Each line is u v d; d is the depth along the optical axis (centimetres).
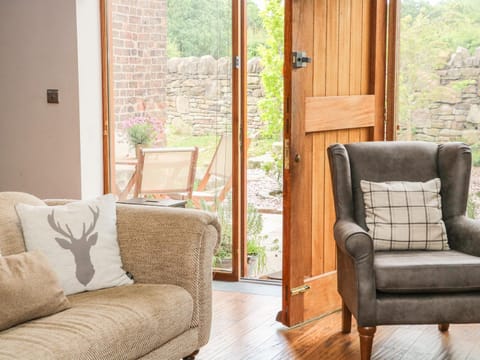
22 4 532
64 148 534
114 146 549
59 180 538
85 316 280
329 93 428
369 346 350
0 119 550
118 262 332
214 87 518
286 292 411
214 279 523
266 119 530
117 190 552
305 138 412
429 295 349
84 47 527
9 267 279
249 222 536
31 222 319
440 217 392
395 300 347
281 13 518
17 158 548
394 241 384
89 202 338
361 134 460
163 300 308
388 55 477
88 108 534
